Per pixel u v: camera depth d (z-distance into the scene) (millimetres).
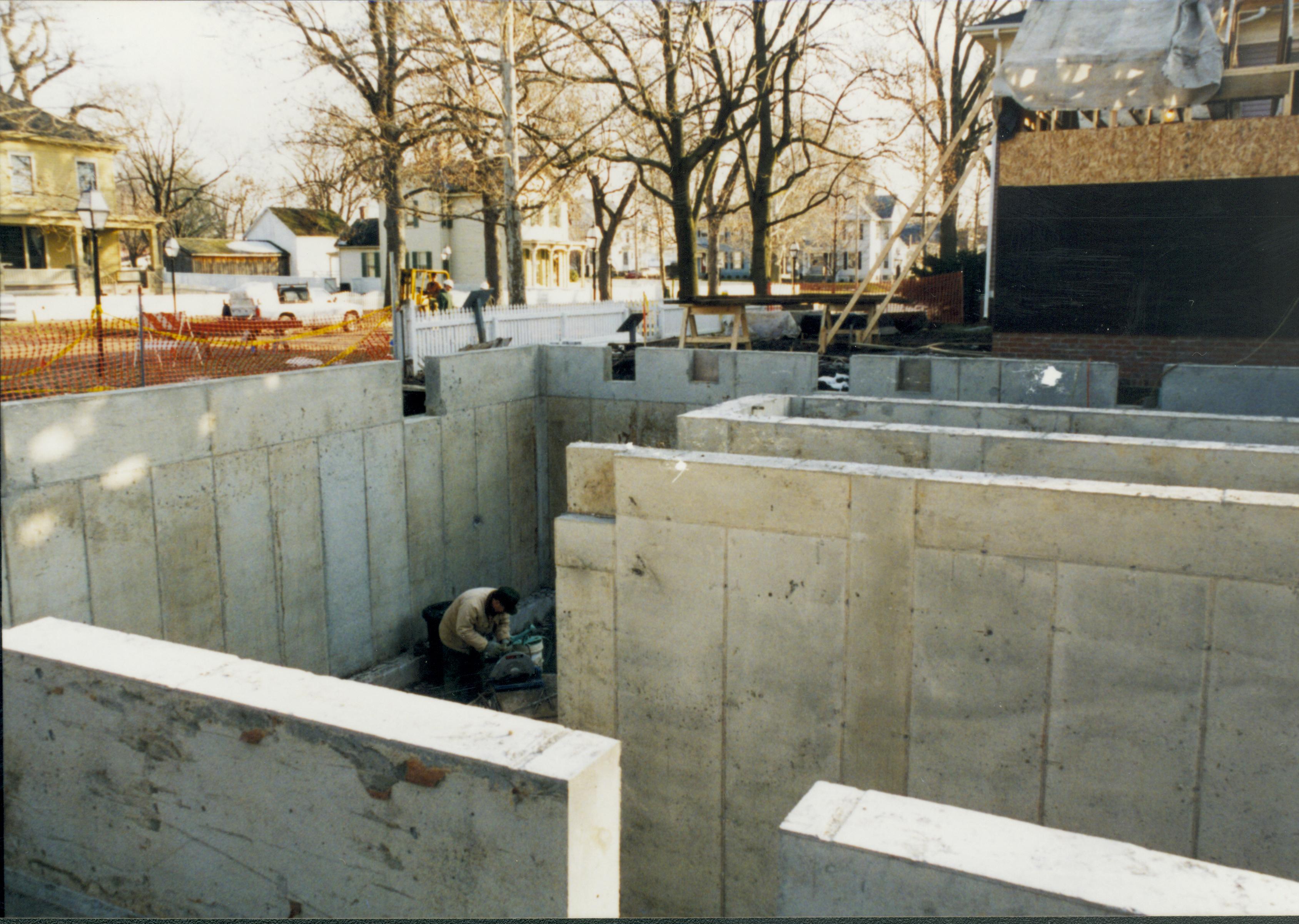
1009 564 5039
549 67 24797
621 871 6402
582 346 13148
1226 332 13867
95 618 7746
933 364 10836
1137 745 4926
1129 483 5488
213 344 18625
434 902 2934
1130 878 2340
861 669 5477
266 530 9344
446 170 24531
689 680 5977
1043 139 14422
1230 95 15234
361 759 2971
